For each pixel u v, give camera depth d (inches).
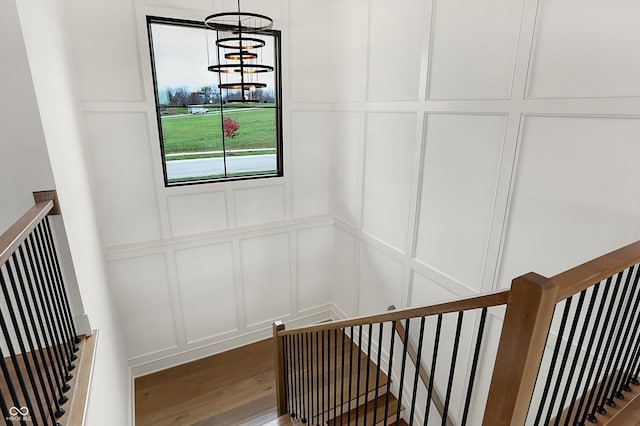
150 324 149.6
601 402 57.1
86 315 79.2
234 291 163.9
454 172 105.3
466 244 104.6
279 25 143.9
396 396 138.6
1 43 61.0
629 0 63.4
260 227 161.2
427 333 122.1
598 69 69.5
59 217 71.1
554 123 78.3
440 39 103.5
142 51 124.3
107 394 88.6
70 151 89.0
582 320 80.3
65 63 97.3
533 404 92.7
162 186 138.9
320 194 172.4
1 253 41.8
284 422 117.4
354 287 164.9
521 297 34.1
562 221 79.6
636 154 65.9
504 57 86.7
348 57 145.3
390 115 127.9
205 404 137.7
